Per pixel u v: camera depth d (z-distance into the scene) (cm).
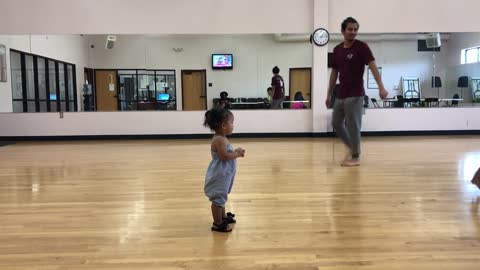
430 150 606
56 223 271
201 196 341
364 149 623
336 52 455
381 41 865
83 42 857
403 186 365
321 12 816
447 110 848
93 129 834
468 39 851
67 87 870
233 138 828
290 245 226
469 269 193
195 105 887
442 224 259
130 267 199
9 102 818
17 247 228
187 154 599
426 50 866
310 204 310
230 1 823
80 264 203
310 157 548
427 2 827
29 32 809
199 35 863
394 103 873
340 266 198
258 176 418
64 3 810
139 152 627
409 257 208
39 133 823
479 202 310
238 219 275
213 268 197
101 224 268
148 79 879
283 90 862
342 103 458
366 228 253
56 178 425
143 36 866
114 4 817
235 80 880
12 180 416
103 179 416
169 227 260
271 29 830
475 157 530
